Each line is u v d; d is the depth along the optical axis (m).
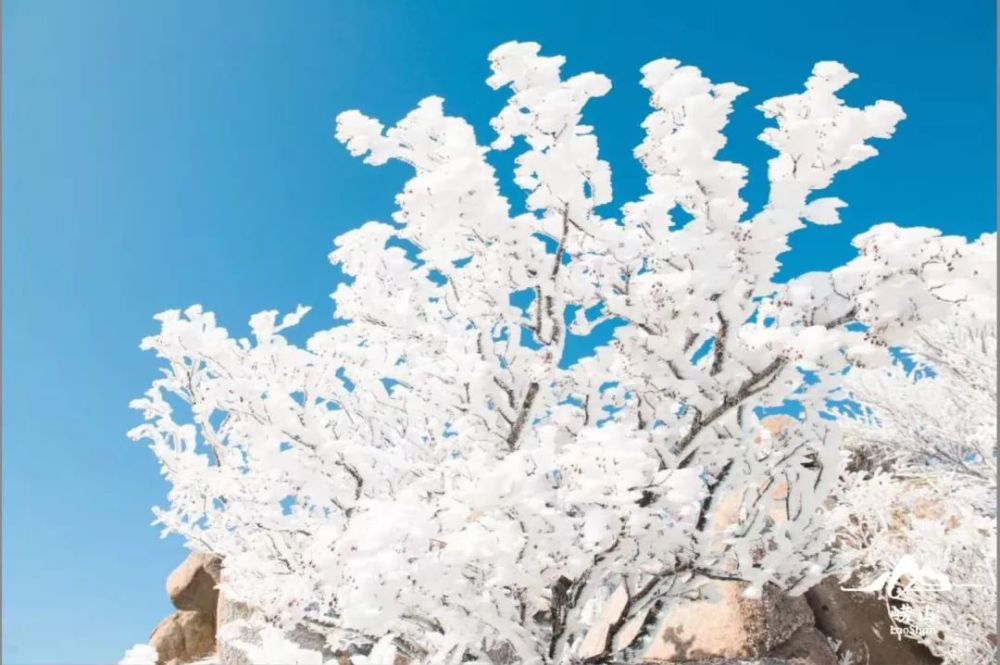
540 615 4.16
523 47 2.59
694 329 2.77
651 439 3.03
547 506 2.71
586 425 3.44
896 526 5.45
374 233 3.54
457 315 3.70
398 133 2.84
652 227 2.80
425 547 2.20
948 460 6.17
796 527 3.25
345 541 2.06
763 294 2.72
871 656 4.74
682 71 2.52
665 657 4.70
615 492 2.24
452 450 3.99
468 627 2.75
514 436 3.39
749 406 3.06
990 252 1.94
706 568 3.07
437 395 3.44
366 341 4.05
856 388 6.41
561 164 2.52
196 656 7.91
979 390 5.10
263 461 2.91
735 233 2.54
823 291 2.42
